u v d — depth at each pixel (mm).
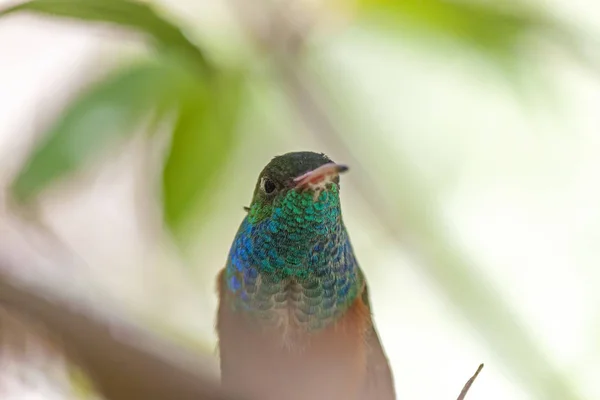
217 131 1009
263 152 1035
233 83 1012
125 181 1070
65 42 1087
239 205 1039
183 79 1003
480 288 1062
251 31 1020
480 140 1085
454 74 1064
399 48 1047
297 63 1027
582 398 1059
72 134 1000
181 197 1013
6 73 1089
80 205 1065
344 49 1055
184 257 1030
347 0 1022
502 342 1057
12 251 971
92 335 775
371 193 1063
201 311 1054
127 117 1001
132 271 1061
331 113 1050
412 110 1072
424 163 1082
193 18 1018
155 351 780
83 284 966
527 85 1034
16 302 778
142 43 1004
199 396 776
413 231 1064
